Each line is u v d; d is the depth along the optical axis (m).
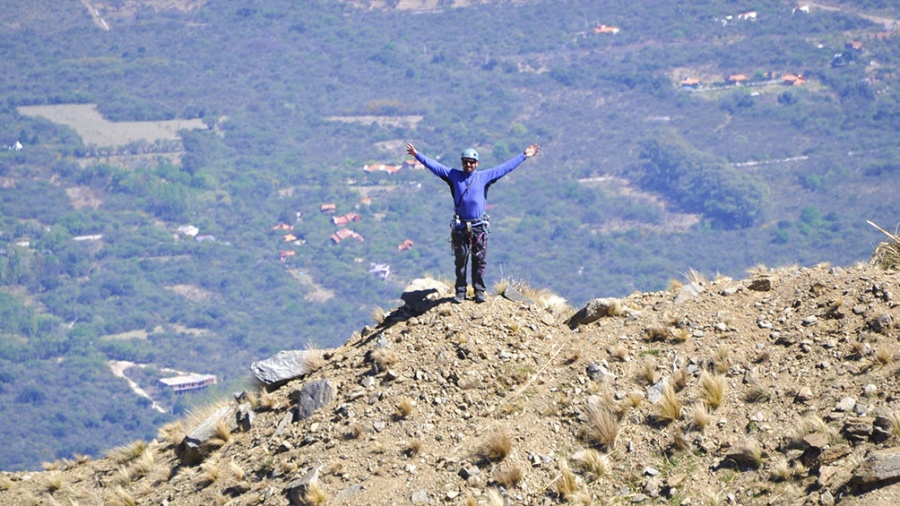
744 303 10.71
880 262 11.29
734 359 9.79
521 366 10.47
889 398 8.54
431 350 10.70
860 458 8.02
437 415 9.95
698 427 9.02
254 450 10.41
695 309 10.80
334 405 10.46
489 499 8.80
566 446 9.31
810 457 8.28
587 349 10.59
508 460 9.16
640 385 9.84
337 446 9.88
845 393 8.83
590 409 9.54
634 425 9.32
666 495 8.52
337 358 11.38
